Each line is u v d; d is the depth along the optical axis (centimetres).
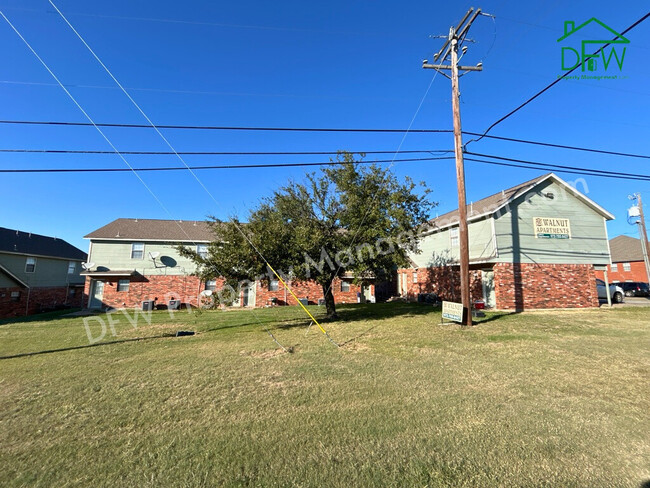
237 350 841
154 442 365
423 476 293
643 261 3444
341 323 1291
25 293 2359
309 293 2331
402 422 401
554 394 484
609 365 629
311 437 369
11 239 2448
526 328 1070
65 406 477
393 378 573
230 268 1158
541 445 341
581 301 1741
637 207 2492
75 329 1309
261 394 509
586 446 338
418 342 876
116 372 652
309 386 541
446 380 557
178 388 547
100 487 288
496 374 585
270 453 337
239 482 290
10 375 645
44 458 337
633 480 282
